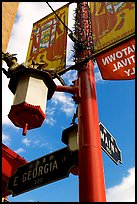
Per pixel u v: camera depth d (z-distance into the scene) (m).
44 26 7.84
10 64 4.97
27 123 4.49
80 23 6.87
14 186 5.10
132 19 5.79
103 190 4.21
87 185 4.20
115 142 5.86
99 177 4.32
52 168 4.87
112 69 5.34
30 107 4.36
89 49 6.21
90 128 4.98
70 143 5.62
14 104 4.45
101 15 6.46
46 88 4.86
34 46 7.41
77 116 5.76
